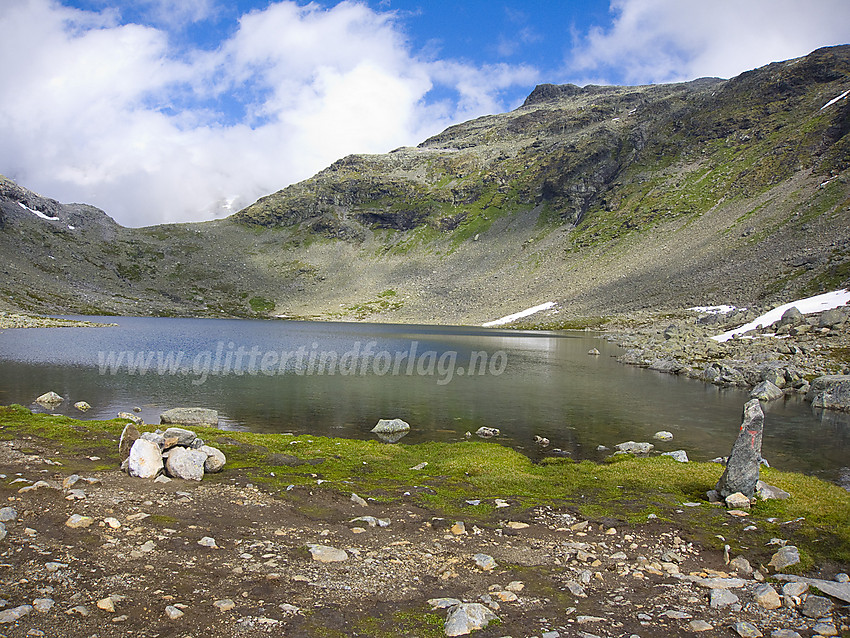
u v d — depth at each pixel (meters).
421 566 12.95
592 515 17.67
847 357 58.19
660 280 162.88
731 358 66.69
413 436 33.59
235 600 10.43
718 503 19.38
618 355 86.31
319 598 10.84
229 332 140.62
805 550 14.60
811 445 31.45
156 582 10.94
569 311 172.12
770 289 118.44
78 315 189.88
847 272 104.81
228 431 32.09
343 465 24.58
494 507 18.48
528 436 33.75
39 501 15.19
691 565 13.70
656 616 10.67
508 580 12.34
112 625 9.05
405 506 18.20
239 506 16.92
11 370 58.25
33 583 10.30
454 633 9.50
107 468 20.28
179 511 15.78
